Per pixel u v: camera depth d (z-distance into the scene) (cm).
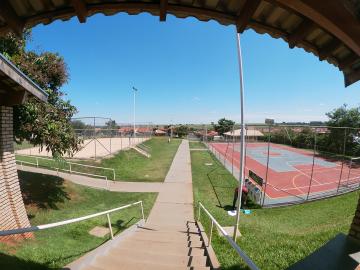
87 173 1936
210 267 554
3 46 1056
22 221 718
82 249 656
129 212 1227
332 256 330
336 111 4206
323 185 2114
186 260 591
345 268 307
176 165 2700
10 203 686
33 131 1075
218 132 8038
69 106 1294
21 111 1017
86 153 2612
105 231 899
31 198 1189
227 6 255
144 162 2738
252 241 771
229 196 1658
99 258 561
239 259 607
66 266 477
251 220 1146
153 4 259
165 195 1573
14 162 721
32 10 261
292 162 3441
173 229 983
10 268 434
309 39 294
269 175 2592
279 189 1973
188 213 1255
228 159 3422
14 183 708
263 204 1493
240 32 274
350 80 348
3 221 646
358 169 2834
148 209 1310
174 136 7912
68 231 841
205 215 1198
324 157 3547
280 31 283
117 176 1978
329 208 1337
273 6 246
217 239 790
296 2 188
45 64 1266
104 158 2381
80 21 268
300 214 1290
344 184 2055
